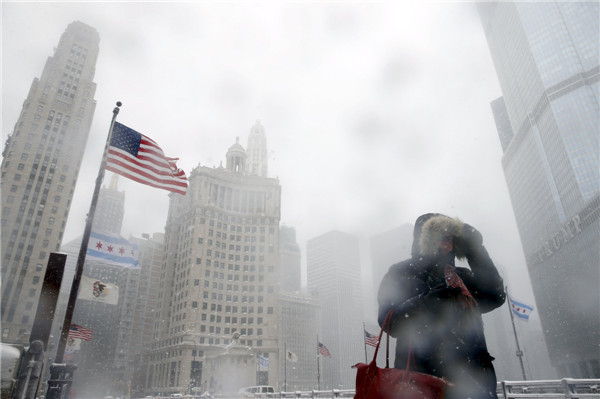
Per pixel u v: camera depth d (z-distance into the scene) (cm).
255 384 7981
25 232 8856
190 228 11262
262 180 12744
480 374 236
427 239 279
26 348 789
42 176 9494
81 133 10500
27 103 9950
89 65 11331
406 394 214
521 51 17262
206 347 9644
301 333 16300
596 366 12988
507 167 19950
